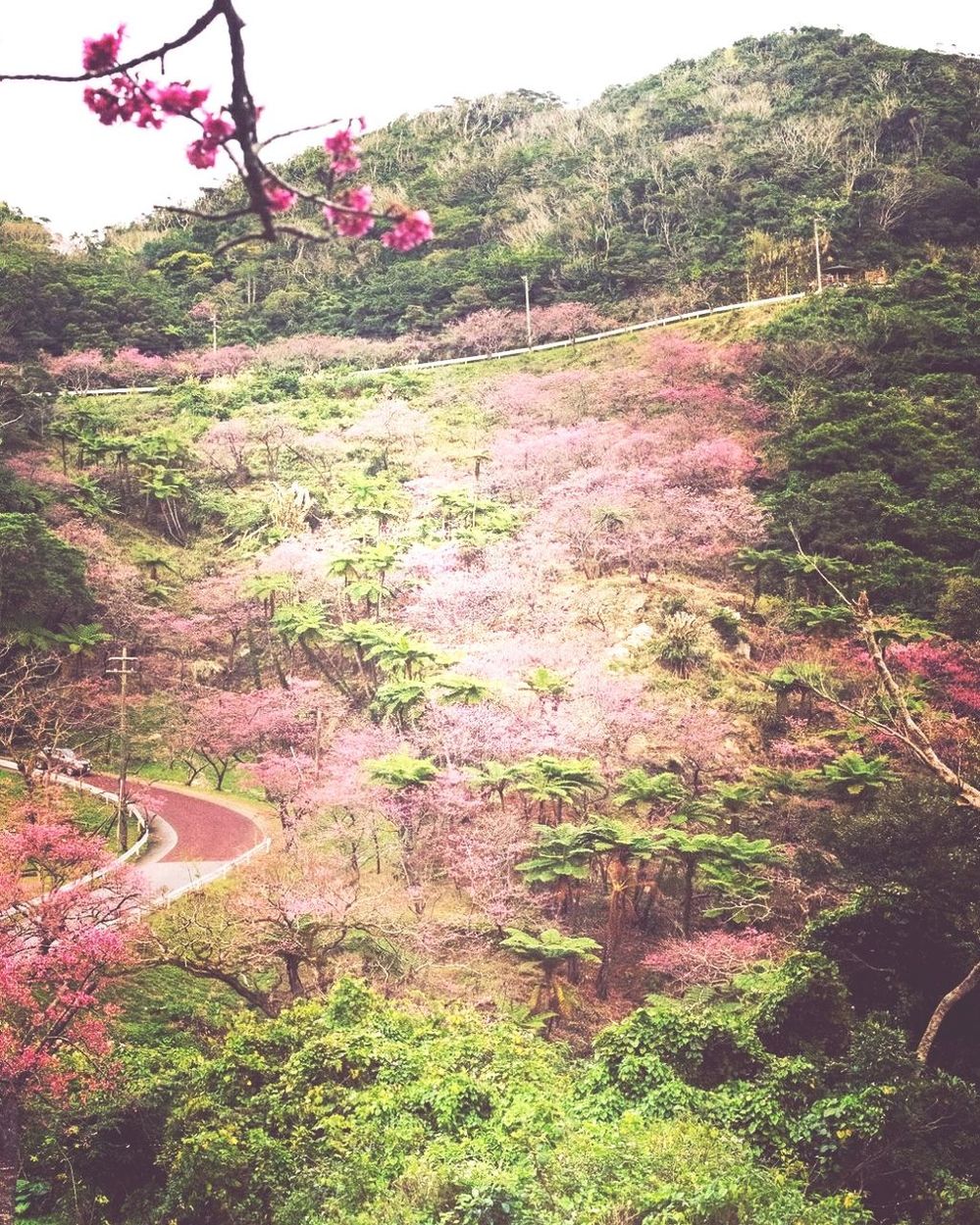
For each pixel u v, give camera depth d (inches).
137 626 2815.0
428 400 4224.9
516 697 2239.2
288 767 2110.0
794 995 964.6
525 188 6161.4
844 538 2839.6
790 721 2229.3
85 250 6043.3
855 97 5999.0
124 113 224.7
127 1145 884.0
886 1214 791.1
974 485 2982.3
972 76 5949.8
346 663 2770.7
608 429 3531.0
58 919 943.0
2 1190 757.9
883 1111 796.0
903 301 3993.6
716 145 5885.8
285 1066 909.8
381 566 2795.3
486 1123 777.6
